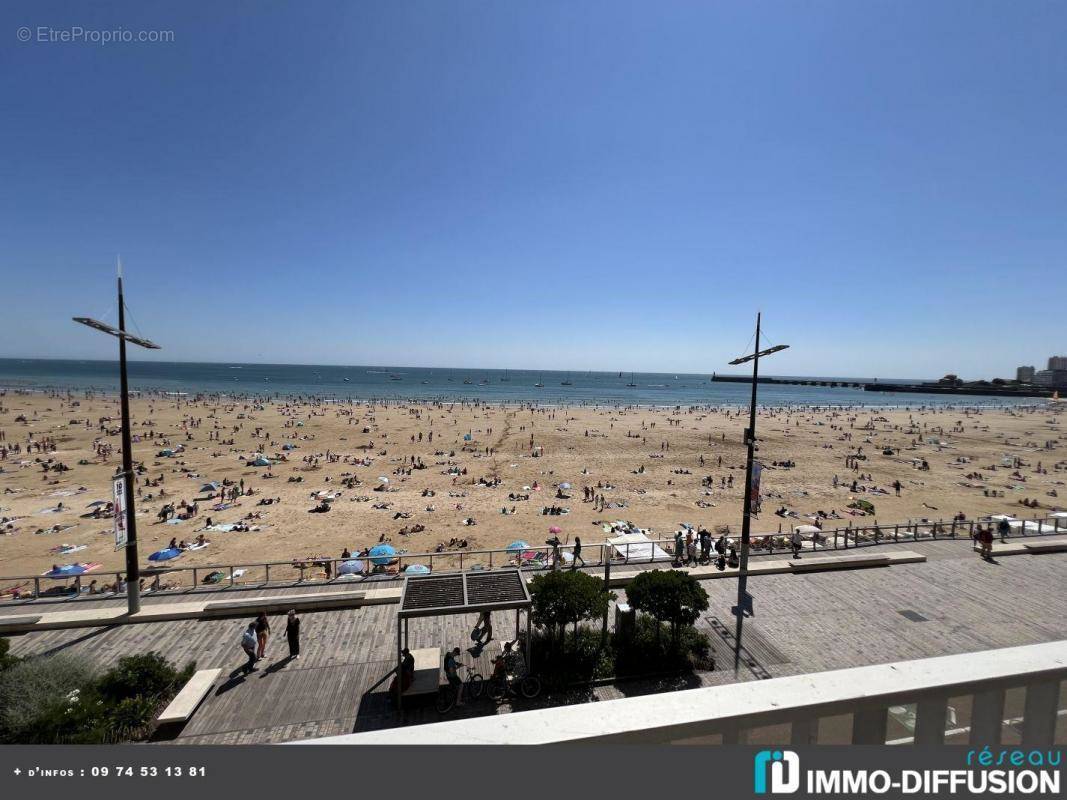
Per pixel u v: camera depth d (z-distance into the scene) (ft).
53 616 41.45
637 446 188.96
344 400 365.61
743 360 50.90
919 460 170.09
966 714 6.96
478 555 78.84
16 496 110.42
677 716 5.76
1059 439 232.94
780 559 56.08
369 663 37.24
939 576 52.90
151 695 32.01
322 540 86.33
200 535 86.94
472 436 208.13
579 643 37.88
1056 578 52.29
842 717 7.17
